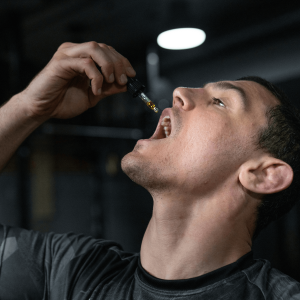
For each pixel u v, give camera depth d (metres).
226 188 0.98
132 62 4.38
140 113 3.96
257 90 1.12
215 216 0.95
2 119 1.17
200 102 1.08
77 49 1.09
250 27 3.55
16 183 4.14
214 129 1.00
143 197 4.76
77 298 0.95
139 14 3.37
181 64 4.23
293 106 1.17
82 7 3.23
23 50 3.62
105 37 3.86
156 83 4.20
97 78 1.04
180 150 1.00
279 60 3.51
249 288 0.85
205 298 0.84
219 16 3.37
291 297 0.82
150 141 1.05
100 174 4.34
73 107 1.22
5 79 3.62
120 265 1.06
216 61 3.98
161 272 0.94
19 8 3.25
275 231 3.53
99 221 4.31
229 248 0.95
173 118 1.06
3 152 1.17
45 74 1.12
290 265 3.38
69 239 1.17
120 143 4.40
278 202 1.06
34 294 1.04
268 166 1.01
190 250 0.93
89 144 4.21
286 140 1.05
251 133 1.01
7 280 1.05
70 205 4.67
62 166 4.63
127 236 4.72
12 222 4.06
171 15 3.09
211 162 0.97
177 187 0.98
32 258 1.10
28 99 1.15
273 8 3.26
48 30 3.65
